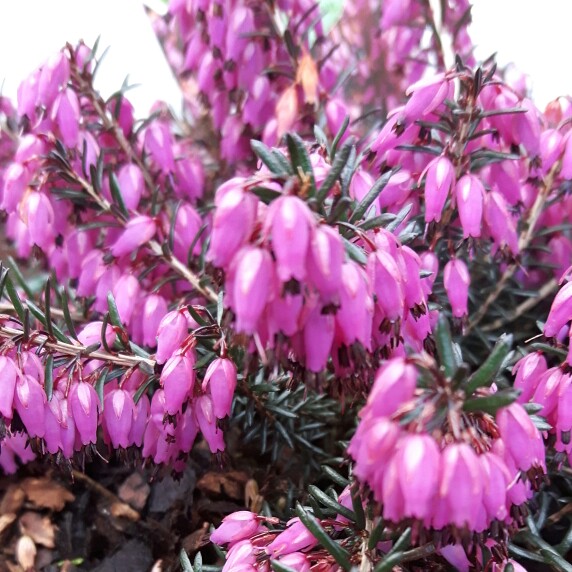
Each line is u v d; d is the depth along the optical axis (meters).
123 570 0.15
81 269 0.15
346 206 0.11
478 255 0.16
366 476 0.10
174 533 0.15
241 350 0.13
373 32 0.20
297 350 0.11
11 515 0.15
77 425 0.12
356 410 0.15
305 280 0.10
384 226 0.12
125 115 0.16
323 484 0.15
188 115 0.20
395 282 0.11
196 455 0.16
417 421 0.10
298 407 0.14
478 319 0.16
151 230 0.14
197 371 0.13
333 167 0.11
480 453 0.10
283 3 0.17
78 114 0.14
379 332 0.11
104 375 0.13
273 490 0.15
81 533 0.15
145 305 0.14
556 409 0.12
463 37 0.17
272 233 0.10
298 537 0.12
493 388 0.12
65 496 0.16
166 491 0.16
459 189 0.13
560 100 0.15
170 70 0.21
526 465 0.10
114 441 0.13
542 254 0.16
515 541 0.14
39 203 0.14
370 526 0.12
